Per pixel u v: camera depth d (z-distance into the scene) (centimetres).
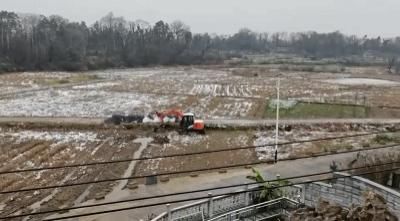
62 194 2512
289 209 1955
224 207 1898
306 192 2064
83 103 6091
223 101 6406
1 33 12812
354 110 5691
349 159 2778
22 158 3344
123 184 2653
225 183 2395
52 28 15250
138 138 4119
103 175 2919
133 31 17638
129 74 11194
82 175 2922
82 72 11606
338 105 6034
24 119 4697
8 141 3878
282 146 3831
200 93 7344
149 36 17475
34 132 4272
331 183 2081
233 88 8175
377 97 7012
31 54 11875
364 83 9525
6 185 2667
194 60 16025
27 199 2442
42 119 4722
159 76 10688
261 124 4681
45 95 6869
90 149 3688
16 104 5869
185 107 5862
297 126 4681
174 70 12962
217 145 3900
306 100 6450
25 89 7544
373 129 4606
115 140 4009
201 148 3775
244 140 4109
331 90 7969
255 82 9369
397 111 5625
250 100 6494
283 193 2027
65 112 5309
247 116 5234
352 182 2025
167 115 4697
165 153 3584
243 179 2464
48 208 2291
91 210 2072
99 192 2480
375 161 2572
